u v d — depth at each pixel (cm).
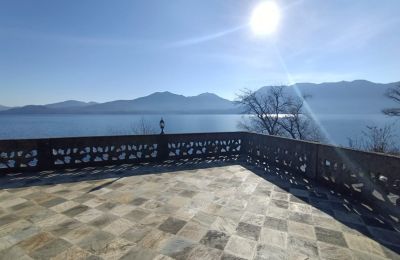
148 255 291
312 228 362
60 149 686
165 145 819
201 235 337
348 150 496
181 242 320
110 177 618
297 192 518
